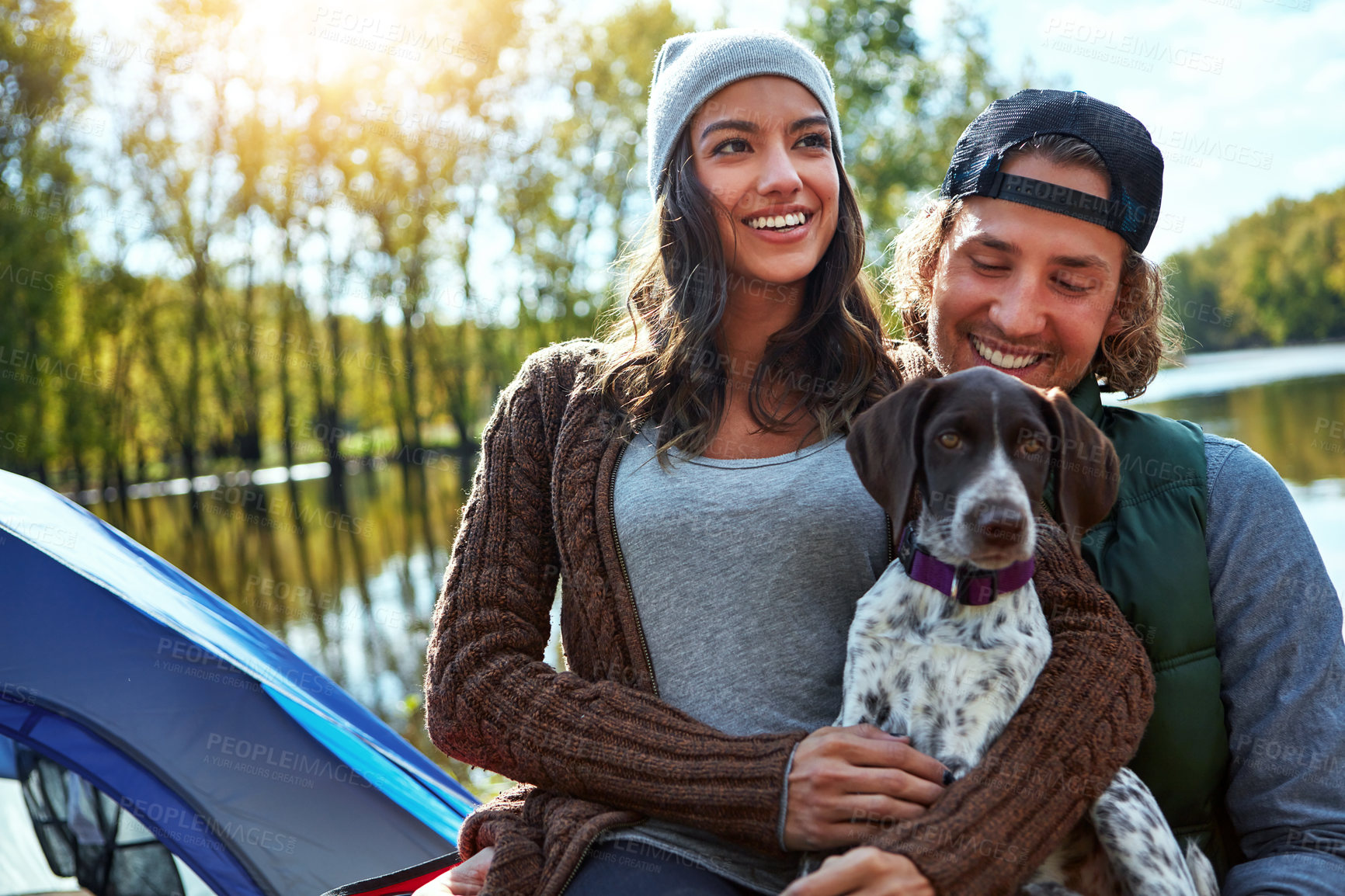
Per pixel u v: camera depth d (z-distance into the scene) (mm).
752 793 2000
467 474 33594
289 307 33094
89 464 33969
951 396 2201
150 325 32562
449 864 2992
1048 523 2334
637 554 2365
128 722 3361
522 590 2449
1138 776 2223
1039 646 2174
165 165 29844
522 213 31141
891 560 2445
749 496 2350
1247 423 15789
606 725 2164
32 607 3365
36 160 27438
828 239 2676
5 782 3580
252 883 3336
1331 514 10367
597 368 2635
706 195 2602
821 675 2346
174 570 4160
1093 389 2615
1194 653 2230
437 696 2361
